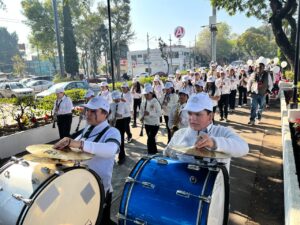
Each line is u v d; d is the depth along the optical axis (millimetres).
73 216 2717
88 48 59781
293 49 14055
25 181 2541
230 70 13133
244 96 14633
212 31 19484
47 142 9148
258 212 4406
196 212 2359
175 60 66875
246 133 9000
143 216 2564
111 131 3221
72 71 48844
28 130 8516
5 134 8445
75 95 15180
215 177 2479
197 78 12648
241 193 5023
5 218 2396
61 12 49250
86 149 2818
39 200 2416
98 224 3025
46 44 51656
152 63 65625
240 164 6344
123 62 45812
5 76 62219
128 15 54188
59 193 2568
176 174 2604
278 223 4109
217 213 2574
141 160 2916
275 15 13961
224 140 2594
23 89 24875
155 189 2588
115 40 55219
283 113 8484
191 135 2971
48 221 2500
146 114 6859
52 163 2760
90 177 2869
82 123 10422
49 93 19031
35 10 49594
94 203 2941
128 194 2670
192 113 2893
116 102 7031
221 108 10961
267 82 9859
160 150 7594
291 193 3195
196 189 2436
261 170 5996
